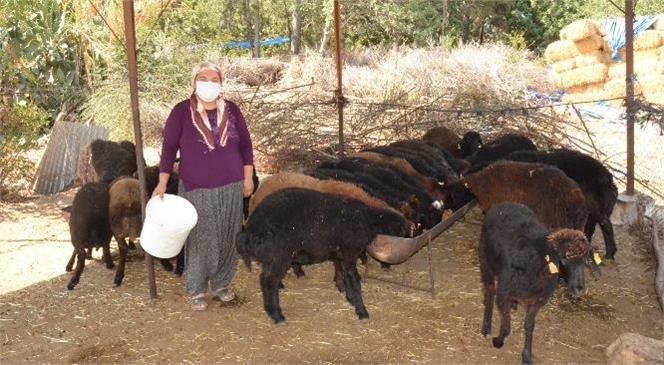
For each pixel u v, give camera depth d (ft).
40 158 35.96
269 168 36.70
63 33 44.42
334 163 24.12
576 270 14.05
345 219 17.72
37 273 22.02
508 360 16.14
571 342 17.02
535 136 32.86
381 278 21.67
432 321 18.39
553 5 108.58
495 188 21.45
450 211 26.12
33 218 28.45
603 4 97.35
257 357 16.40
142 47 45.85
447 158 27.55
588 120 49.80
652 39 56.03
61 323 18.33
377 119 37.93
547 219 20.15
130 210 20.16
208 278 19.35
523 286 15.08
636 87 53.78
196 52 56.90
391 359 16.21
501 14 112.27
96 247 20.58
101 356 16.48
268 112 36.55
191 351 16.74
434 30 102.32
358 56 76.84
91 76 46.37
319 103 34.45
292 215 17.38
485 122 34.91
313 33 107.65
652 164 36.35
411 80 53.42
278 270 17.78
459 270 22.40
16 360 16.29
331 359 16.25
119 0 44.80
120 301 19.76
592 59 58.44
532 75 60.85
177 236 17.58
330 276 21.93
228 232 18.71
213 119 18.06
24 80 39.73
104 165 27.12
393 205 20.31
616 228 25.93
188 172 18.12
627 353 14.65
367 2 95.71
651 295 19.93
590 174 21.79
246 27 100.63
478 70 54.49
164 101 46.55
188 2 78.95
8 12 37.99
